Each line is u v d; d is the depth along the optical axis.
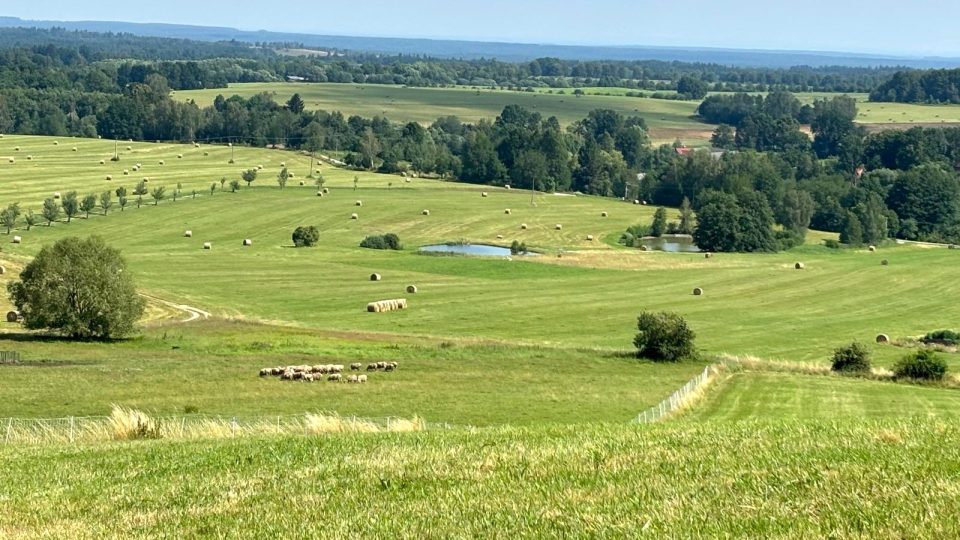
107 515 15.08
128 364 55.72
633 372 58.03
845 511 12.33
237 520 14.15
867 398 49.91
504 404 47.72
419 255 111.12
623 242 132.50
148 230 122.00
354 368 56.50
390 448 18.94
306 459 18.44
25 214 125.88
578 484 14.70
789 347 72.50
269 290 89.50
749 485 13.94
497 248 122.69
